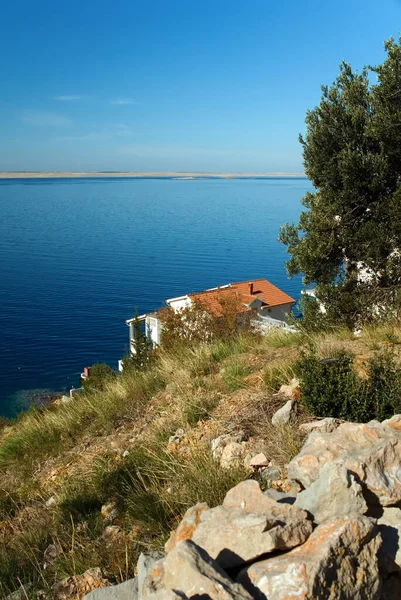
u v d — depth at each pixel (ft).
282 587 8.35
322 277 46.32
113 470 21.66
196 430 23.09
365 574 8.88
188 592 8.48
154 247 521.24
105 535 17.40
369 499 10.99
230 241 565.12
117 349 219.82
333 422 19.01
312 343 31.32
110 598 11.51
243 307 58.75
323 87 45.62
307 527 9.77
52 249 515.09
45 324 257.34
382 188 42.91
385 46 42.34
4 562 17.39
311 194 47.75
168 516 17.22
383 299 42.80
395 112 41.32
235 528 9.87
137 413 30.27
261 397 24.29
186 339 51.90
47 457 29.53
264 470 17.44
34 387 181.27
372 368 21.03
